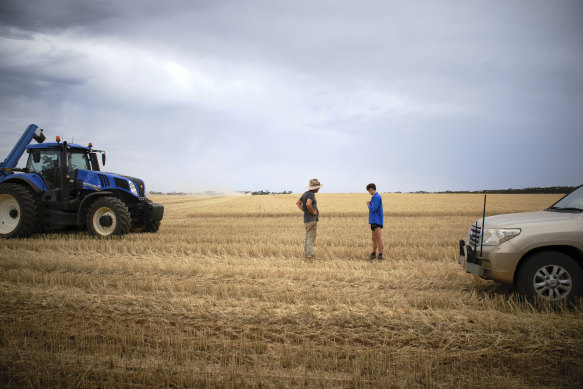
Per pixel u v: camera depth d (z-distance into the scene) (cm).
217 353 333
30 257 743
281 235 1225
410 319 413
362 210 2545
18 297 482
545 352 338
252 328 394
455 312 433
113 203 1051
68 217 1096
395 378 295
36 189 1053
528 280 460
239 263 751
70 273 637
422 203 3412
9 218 1074
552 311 433
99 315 425
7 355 322
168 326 394
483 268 490
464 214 2403
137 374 295
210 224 1666
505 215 550
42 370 300
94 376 294
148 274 645
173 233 1259
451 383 287
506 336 366
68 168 1091
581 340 355
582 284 445
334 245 1054
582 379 291
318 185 806
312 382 286
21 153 1212
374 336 375
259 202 3794
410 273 646
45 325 392
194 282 582
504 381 289
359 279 610
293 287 559
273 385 279
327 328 394
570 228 457
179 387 278
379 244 810
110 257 791
